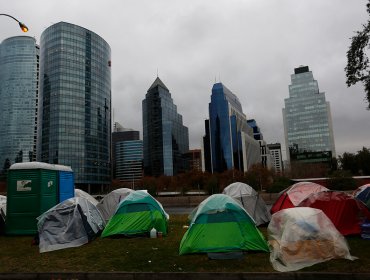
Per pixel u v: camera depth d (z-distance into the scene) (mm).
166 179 88125
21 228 14070
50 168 15234
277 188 42938
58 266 8727
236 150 151125
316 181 45781
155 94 183375
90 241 11984
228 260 8680
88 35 138500
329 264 8008
